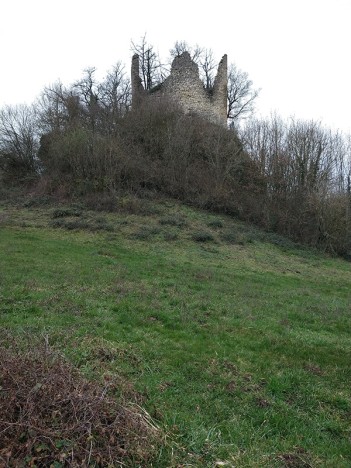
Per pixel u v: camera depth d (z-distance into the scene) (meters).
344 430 4.90
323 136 32.78
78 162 28.55
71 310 8.47
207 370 6.19
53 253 15.62
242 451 4.21
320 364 7.04
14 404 3.62
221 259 19.05
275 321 9.65
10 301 8.76
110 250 17.59
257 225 27.72
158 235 21.31
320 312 11.33
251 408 5.19
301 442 4.54
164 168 29.86
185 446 4.08
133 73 44.12
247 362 6.79
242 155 31.70
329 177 31.00
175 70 40.25
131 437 3.75
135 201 25.41
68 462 3.29
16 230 20.14
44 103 41.81
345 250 26.03
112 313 8.66
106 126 34.94
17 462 3.20
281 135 32.22
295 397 5.68
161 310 9.30
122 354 6.28
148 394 5.10
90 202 25.47
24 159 37.50
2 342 5.31
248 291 13.02
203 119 36.50
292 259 21.91
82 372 4.91
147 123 33.81
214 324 8.74
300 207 27.77
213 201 27.98
